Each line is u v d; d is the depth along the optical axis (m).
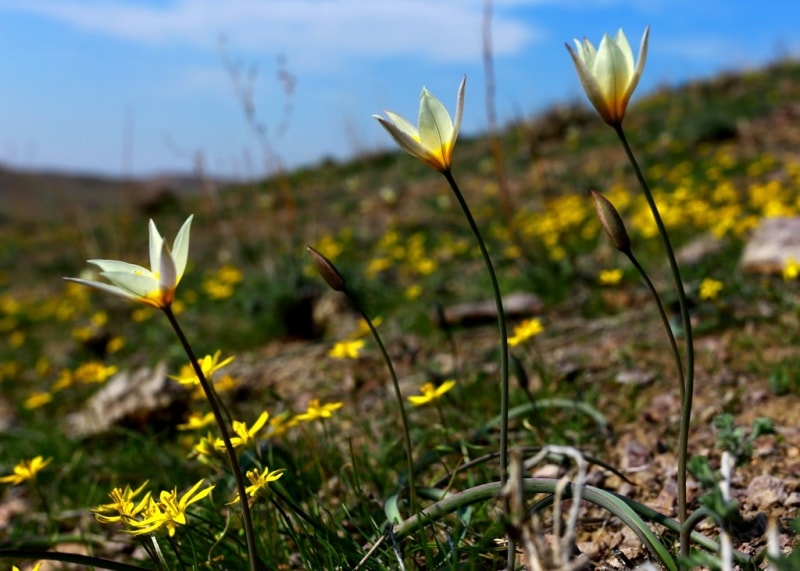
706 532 0.36
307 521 0.33
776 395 0.53
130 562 0.45
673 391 0.57
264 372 0.82
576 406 0.51
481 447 0.44
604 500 0.28
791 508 0.37
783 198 1.25
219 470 0.48
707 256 0.94
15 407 0.98
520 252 1.09
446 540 0.35
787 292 0.72
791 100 2.74
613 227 0.26
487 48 1.04
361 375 0.74
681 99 3.36
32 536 0.50
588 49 0.26
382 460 0.47
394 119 0.28
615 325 0.77
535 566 0.21
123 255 2.17
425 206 2.22
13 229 3.49
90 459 0.66
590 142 2.78
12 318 1.66
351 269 1.16
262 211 2.25
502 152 2.99
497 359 0.72
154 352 1.12
